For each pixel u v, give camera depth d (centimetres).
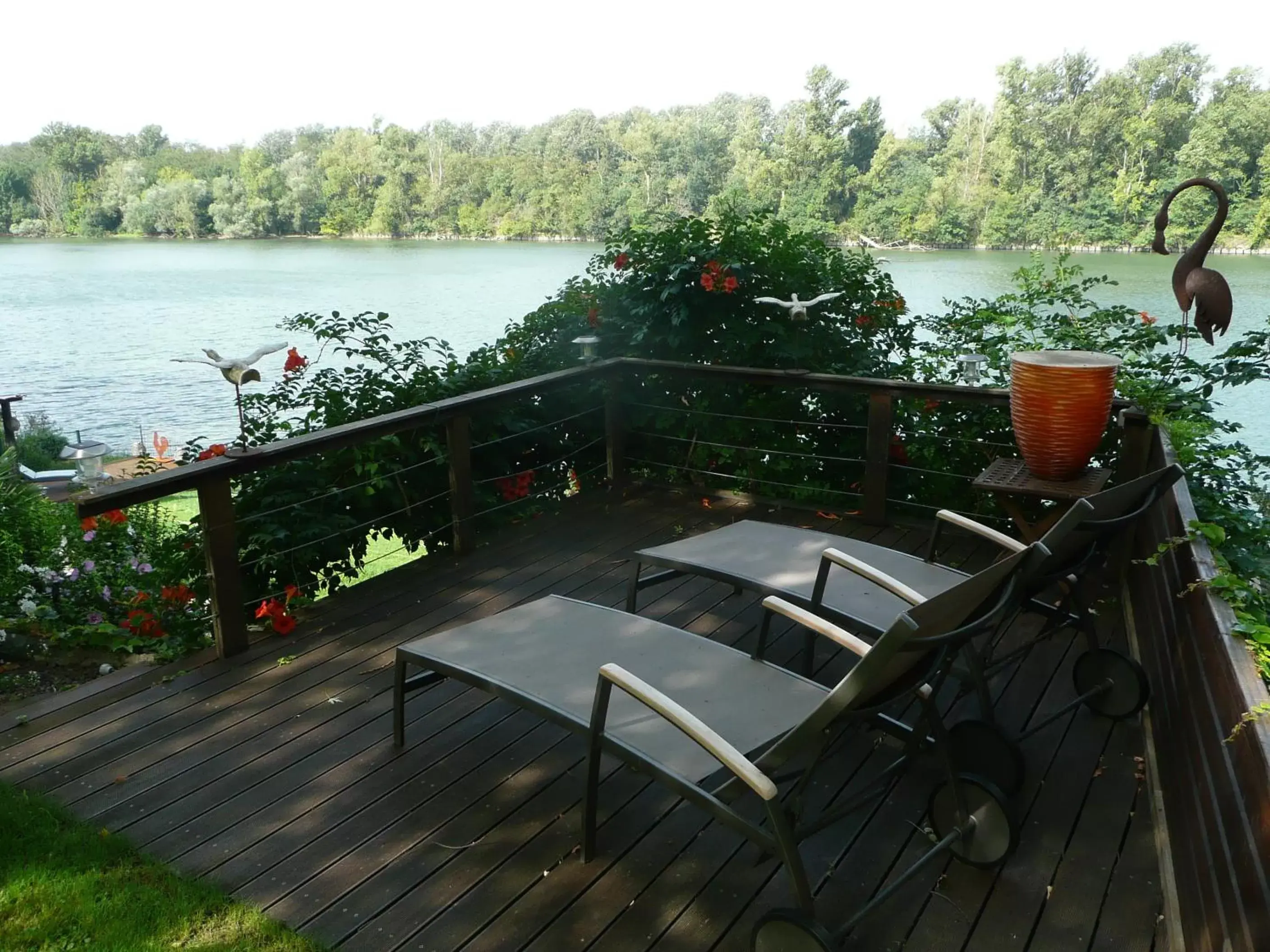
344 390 459
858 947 195
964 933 199
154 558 430
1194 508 310
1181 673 233
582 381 507
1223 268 651
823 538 348
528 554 445
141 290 3894
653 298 550
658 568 423
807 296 543
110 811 242
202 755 270
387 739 278
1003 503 388
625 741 212
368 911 205
